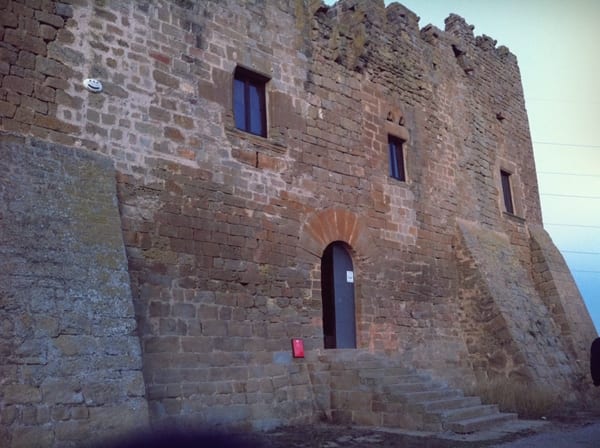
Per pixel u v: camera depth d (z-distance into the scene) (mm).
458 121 18281
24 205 7996
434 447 8867
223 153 11211
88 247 8352
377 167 14695
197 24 11297
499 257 17891
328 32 14219
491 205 18953
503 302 16188
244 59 12039
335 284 13250
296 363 11547
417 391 11375
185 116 10727
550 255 20531
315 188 12922
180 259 10117
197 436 9188
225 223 10961
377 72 15469
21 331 7160
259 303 11203
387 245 14492
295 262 12102
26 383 6949
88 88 9484
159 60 10547
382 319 13883
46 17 9195
